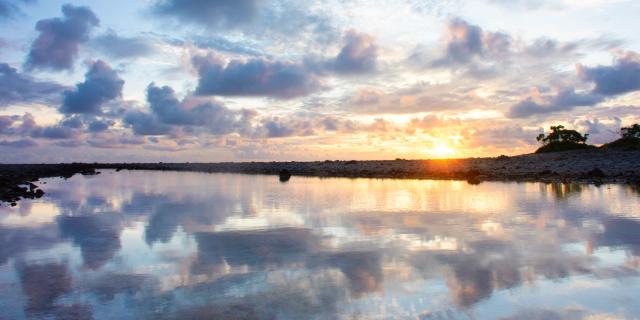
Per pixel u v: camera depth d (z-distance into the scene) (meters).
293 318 7.22
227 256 11.40
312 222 16.67
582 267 9.88
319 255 11.36
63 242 13.41
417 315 7.29
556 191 27.36
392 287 8.70
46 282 9.33
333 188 34.19
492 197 24.61
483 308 7.55
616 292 8.23
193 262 10.84
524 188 30.16
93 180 50.56
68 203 24.50
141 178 55.75
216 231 15.02
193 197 27.62
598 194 25.03
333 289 8.63
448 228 14.91
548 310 7.42
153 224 16.64
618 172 37.38
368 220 16.92
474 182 37.38
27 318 7.41
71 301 8.18
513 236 13.41
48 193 31.62
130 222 17.20
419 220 16.73
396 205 21.59
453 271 9.72
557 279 9.04
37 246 12.86
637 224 15.09
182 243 13.10
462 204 21.53
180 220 17.58
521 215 17.56
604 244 12.10
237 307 7.75
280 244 12.78
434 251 11.59
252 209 20.83
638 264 10.05
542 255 11.01
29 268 10.46
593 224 15.26
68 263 10.88
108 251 12.14
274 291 8.57
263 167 88.56
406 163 68.50
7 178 44.97
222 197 27.41
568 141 68.50
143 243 13.16
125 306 7.89
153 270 10.16
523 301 7.84
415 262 10.51
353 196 26.81
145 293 8.58
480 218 17.00
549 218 16.70
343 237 13.66
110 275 9.81
